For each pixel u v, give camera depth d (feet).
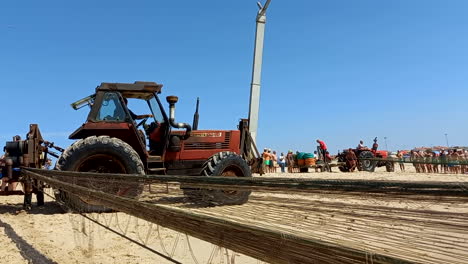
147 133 27.27
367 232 4.85
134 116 27.86
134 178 9.42
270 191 5.42
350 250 3.95
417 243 4.32
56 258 13.10
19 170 23.50
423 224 4.63
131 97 27.09
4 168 22.72
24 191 23.15
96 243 15.02
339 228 5.02
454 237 4.37
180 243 15.17
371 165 64.54
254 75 33.58
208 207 7.48
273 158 65.26
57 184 15.66
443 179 42.88
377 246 4.34
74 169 21.88
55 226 18.40
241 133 28.43
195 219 6.21
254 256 5.07
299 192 5.07
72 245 14.82
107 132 24.30
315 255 4.29
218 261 12.49
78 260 12.86
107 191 11.41
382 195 4.23
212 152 26.63
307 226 5.28
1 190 22.66
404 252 4.08
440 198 3.76
